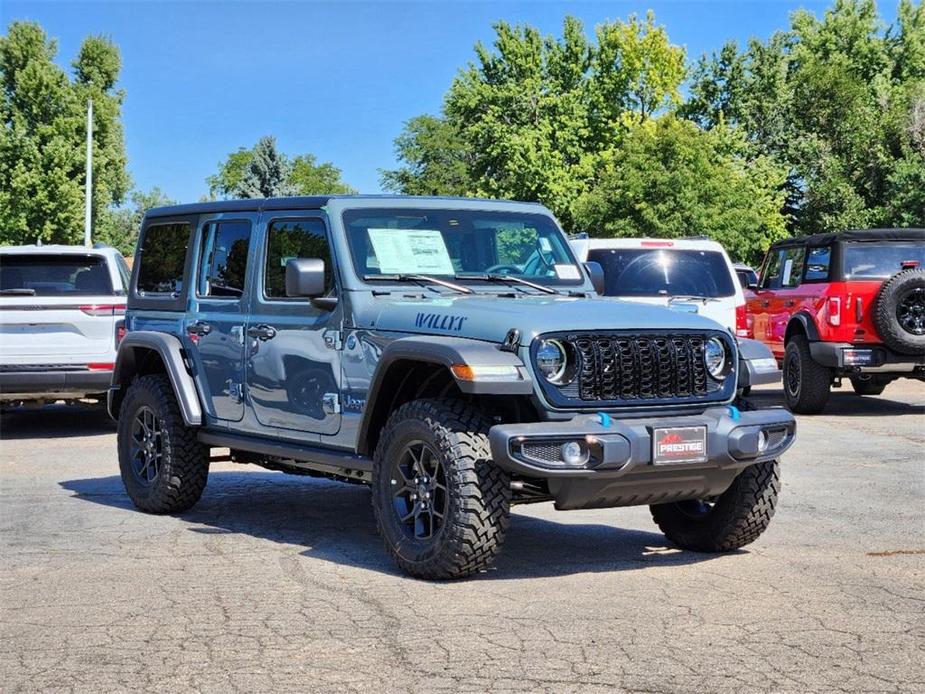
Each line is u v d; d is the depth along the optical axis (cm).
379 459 664
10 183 7138
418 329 667
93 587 640
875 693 458
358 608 590
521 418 639
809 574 662
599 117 6562
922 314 1462
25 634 549
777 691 461
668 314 671
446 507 625
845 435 1343
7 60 7312
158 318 889
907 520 833
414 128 8619
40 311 1372
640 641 528
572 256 793
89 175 4972
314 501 938
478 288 739
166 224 902
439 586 635
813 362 1552
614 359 634
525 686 468
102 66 7944
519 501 662
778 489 700
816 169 6222
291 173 11006
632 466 614
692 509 733
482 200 787
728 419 648
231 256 823
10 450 1277
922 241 1528
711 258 1379
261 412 784
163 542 766
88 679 482
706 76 7156
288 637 540
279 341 762
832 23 7425
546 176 6028
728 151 6081
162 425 857
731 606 589
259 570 679
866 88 6825
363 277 715
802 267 1614
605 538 774
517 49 6644
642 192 4841
